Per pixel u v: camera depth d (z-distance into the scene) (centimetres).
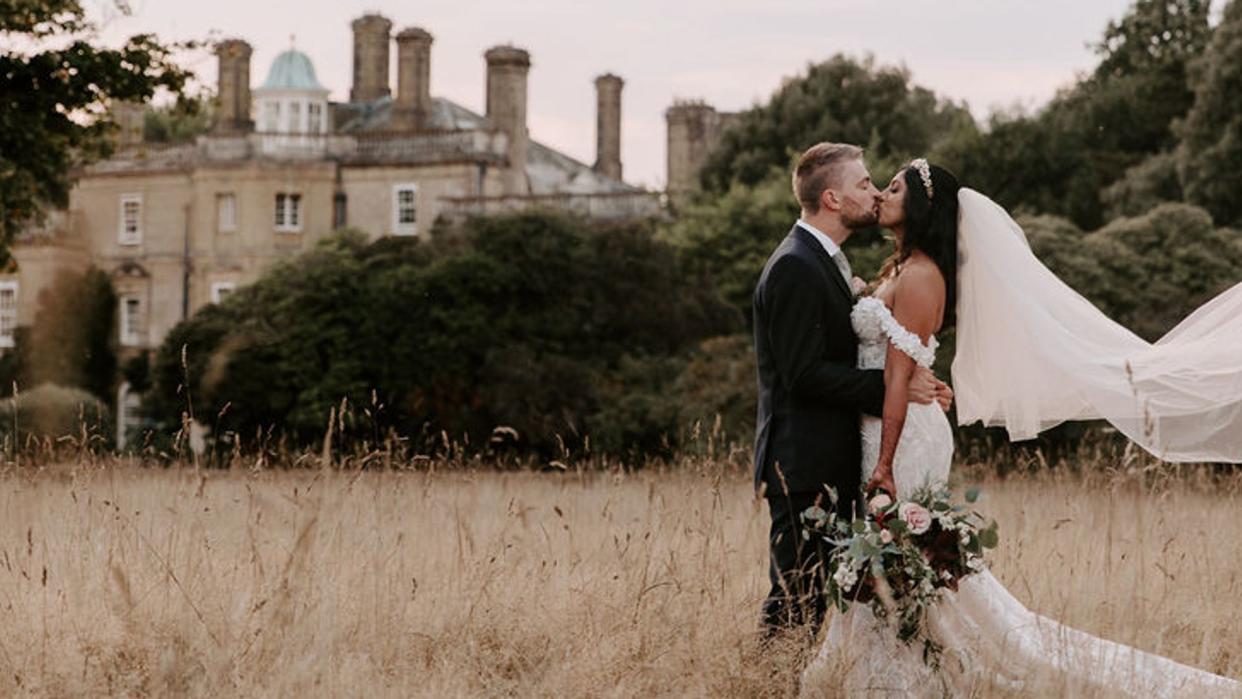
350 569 651
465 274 3431
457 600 628
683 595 607
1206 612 641
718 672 542
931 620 571
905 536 538
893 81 5138
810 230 574
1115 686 543
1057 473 966
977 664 568
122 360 4184
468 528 710
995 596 580
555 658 580
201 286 5259
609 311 3491
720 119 6762
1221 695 548
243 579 634
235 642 546
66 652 562
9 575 650
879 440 570
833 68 5181
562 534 838
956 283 589
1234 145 3666
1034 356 593
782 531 565
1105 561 692
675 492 845
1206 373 580
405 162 5184
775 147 5144
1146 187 3866
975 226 589
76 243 3859
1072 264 2788
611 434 2947
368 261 3562
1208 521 818
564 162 6247
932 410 574
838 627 563
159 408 3522
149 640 563
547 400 3259
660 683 542
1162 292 2769
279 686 515
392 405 3419
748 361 2888
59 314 3800
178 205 5281
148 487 869
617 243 3547
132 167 5306
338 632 576
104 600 604
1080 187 4062
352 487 768
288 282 3503
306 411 3362
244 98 5681
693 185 5097
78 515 739
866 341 567
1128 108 4678
